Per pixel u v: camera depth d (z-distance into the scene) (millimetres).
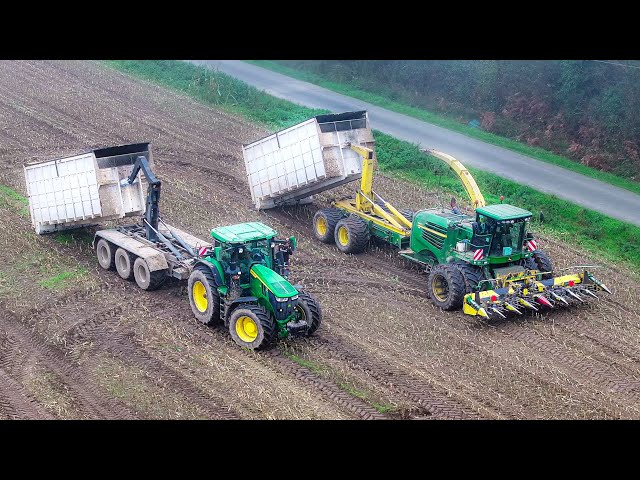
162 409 16734
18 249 25094
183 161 34406
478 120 42375
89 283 22984
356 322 21078
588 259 26750
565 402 17516
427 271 24250
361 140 26516
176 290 22766
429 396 17609
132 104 41750
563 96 39719
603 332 21109
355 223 25500
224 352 19219
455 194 32219
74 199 24359
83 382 17828
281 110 41938
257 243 19938
